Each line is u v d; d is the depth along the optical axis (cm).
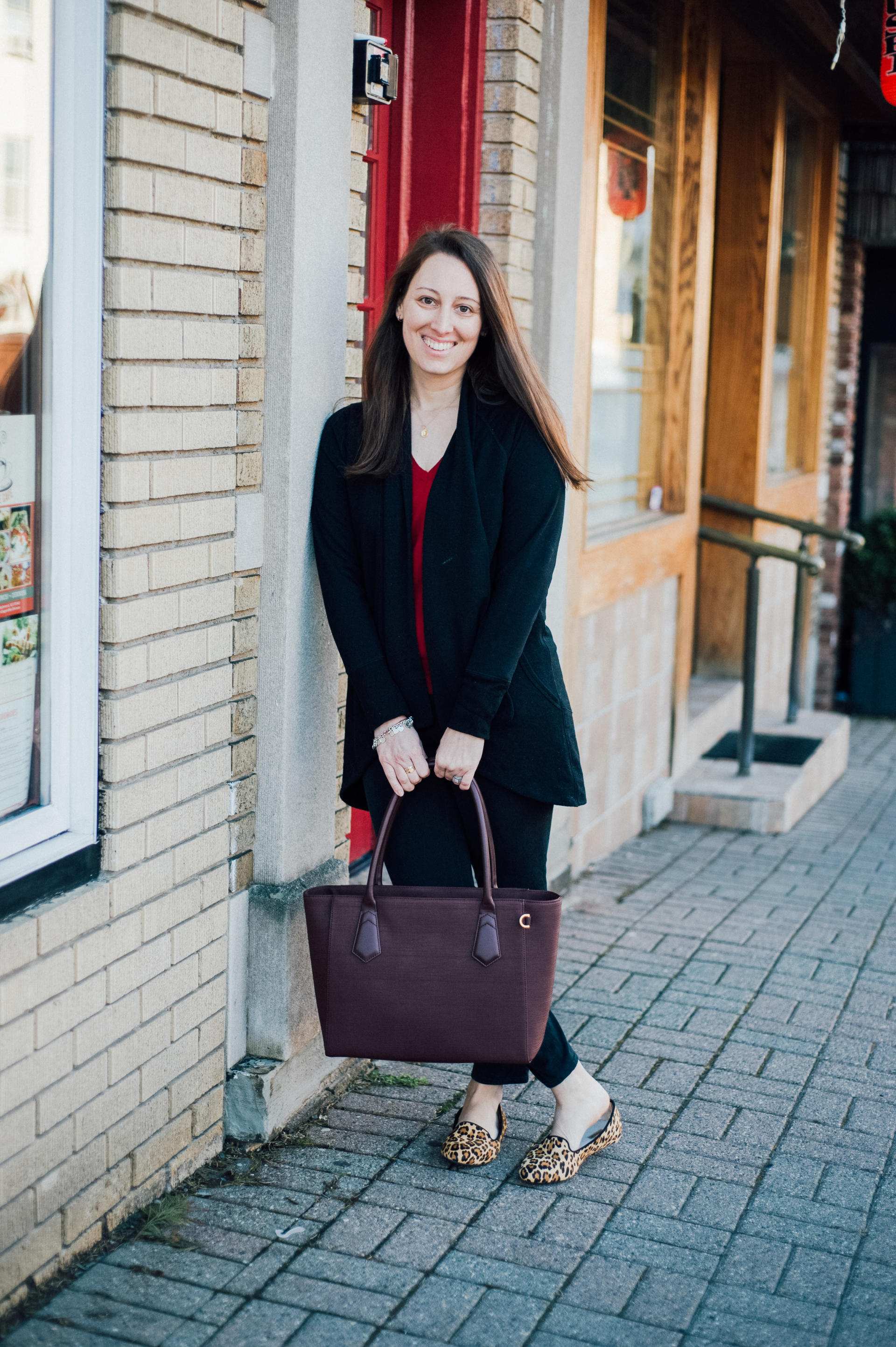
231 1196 286
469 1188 294
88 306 238
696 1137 322
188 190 256
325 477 290
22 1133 235
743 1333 247
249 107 273
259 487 291
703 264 598
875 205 862
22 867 234
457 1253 269
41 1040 238
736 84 672
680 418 604
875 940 470
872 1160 314
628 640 555
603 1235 278
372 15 381
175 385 258
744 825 607
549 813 295
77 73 232
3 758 240
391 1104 333
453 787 285
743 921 484
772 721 731
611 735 547
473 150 407
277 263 284
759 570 626
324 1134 315
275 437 290
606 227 515
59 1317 241
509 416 280
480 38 402
